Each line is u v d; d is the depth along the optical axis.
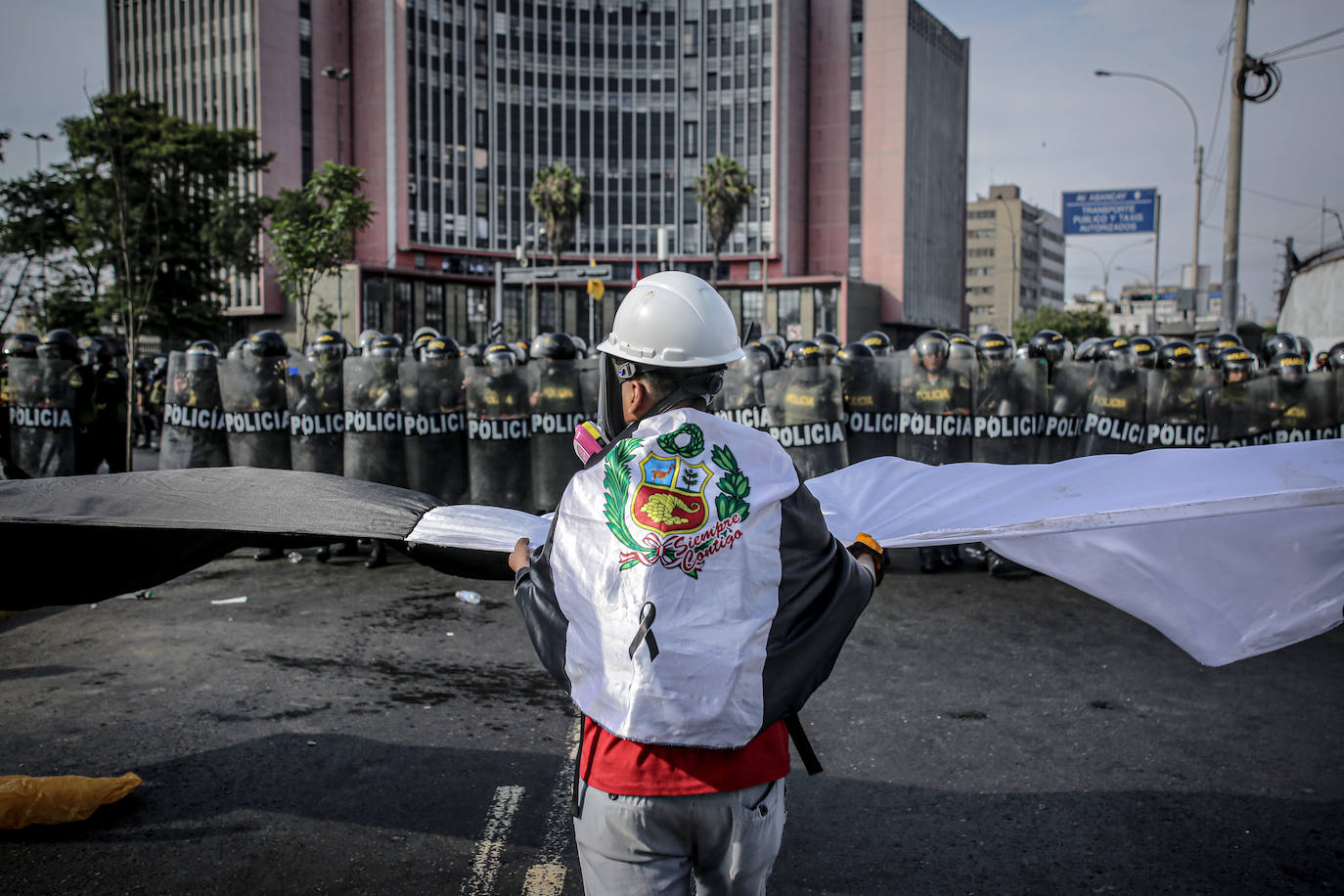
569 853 3.50
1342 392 8.60
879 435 9.07
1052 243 160.88
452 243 75.56
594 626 1.60
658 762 1.61
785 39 78.75
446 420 9.45
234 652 6.04
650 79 80.12
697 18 79.69
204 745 4.49
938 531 2.31
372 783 4.11
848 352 9.09
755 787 1.66
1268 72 16.17
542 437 9.66
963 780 4.18
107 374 11.16
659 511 1.58
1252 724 4.86
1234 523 2.33
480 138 76.81
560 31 78.88
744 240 79.81
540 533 2.34
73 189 33.53
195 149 41.81
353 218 31.39
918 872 3.37
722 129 79.94
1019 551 2.40
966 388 8.76
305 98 70.75
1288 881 3.29
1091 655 6.10
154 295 37.97
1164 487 2.37
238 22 69.19
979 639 6.48
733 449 1.66
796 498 1.68
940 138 88.56
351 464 9.38
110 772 4.18
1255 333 29.17
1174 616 2.37
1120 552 2.37
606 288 79.94
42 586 2.90
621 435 1.70
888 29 79.75
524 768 4.30
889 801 3.96
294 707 5.04
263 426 9.28
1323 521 2.29
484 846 3.54
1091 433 8.70
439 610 7.21
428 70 73.88
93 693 5.23
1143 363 8.98
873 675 5.70
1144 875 3.33
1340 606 2.29
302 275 31.47
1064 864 3.43
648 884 1.66
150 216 36.44
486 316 75.44
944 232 90.44
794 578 1.65
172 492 2.65
